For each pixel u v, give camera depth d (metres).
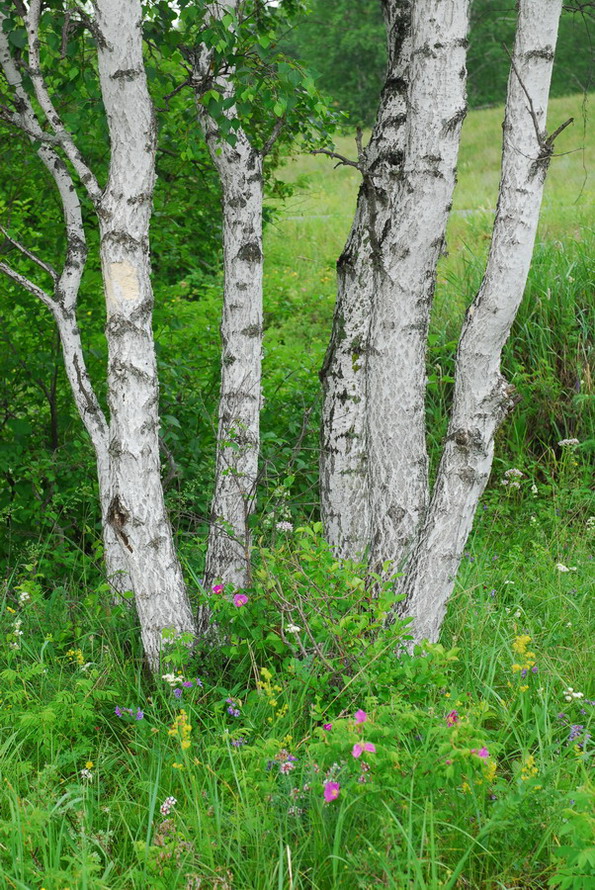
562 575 4.94
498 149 19.03
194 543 5.23
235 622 3.84
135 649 4.19
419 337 3.80
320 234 13.80
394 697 3.06
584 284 7.12
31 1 3.80
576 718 3.66
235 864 2.77
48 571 5.27
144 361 3.76
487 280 3.45
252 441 4.41
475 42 23.56
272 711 3.44
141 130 3.61
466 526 3.70
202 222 6.67
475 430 3.60
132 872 2.78
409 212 3.61
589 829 2.44
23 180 5.71
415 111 3.55
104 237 3.70
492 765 2.85
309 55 29.61
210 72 4.23
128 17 3.47
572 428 6.56
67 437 6.14
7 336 5.83
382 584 3.77
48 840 2.90
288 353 6.97
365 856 2.68
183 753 3.11
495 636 4.13
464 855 2.68
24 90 4.32
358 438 4.68
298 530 3.82
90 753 3.51
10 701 3.72
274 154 6.31
